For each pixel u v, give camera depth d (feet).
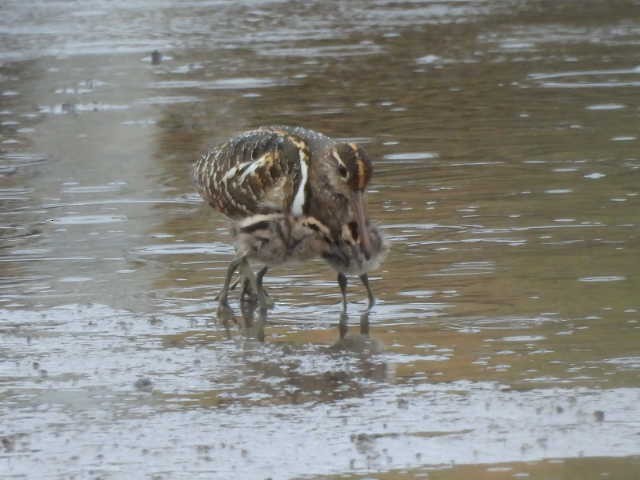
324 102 80.69
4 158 67.87
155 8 128.16
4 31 115.34
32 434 31.83
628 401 32.53
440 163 63.21
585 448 29.86
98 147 69.97
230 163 43.86
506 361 36.04
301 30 113.91
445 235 50.49
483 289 43.39
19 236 52.60
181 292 44.80
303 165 42.01
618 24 112.06
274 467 29.40
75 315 42.16
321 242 42.34
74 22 119.85
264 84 87.97
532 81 85.40
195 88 87.20
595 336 37.96
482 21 116.78
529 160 62.90
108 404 33.78
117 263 48.44
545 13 121.19
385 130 71.51
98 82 90.74
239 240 43.21
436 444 30.35
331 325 40.55
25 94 87.20
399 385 34.42
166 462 29.86
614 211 52.80
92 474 29.27
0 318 41.91
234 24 118.11
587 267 45.24
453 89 83.56
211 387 34.88
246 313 42.27
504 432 30.91
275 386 34.76
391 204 55.67
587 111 74.64
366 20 119.14
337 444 30.58
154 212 56.08
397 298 43.04
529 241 48.96
